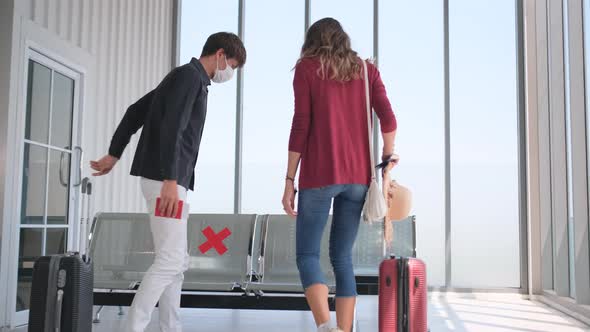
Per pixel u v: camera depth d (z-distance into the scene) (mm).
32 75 4863
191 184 3111
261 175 7598
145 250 4496
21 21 4625
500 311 6031
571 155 5637
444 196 7465
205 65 3021
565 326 5109
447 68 7566
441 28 7672
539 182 7230
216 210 7574
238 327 4578
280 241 4477
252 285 4023
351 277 2572
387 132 2645
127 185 6754
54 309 2770
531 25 7395
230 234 4504
